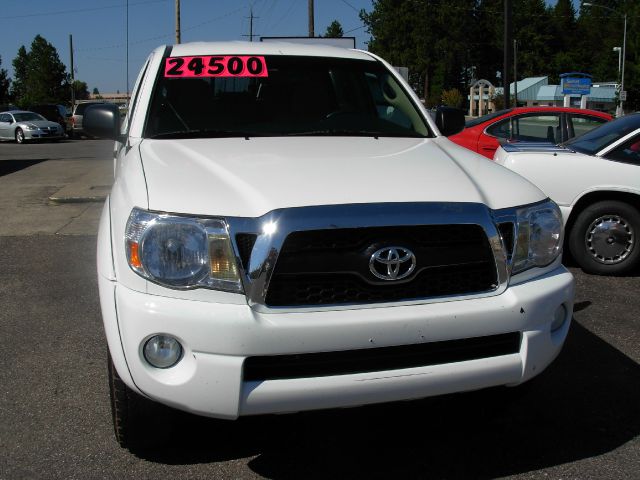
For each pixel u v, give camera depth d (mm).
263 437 3230
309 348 2477
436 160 3223
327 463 3023
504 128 9297
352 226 2525
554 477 2900
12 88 86688
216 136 3709
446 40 80500
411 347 2617
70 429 3281
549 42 91688
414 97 4355
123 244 2604
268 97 4016
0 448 3100
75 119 30391
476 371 2678
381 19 83375
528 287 2803
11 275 6105
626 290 5641
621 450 3117
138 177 2924
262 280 2479
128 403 2771
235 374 2459
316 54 4363
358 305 2562
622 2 86625
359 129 3945
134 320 2492
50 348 4328
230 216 2533
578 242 6082
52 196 10586
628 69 40312
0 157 19984
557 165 5984
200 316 2455
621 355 4223
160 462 2994
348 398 2547
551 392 3715
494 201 2822
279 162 3033
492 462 3033
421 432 3301
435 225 2623
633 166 5840
